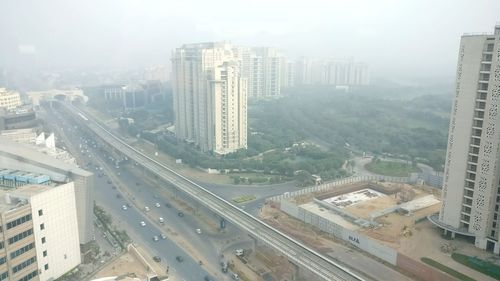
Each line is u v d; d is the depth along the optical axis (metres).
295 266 137.75
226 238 171.25
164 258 152.38
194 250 159.62
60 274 133.75
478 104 141.25
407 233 154.00
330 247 154.00
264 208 196.75
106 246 158.75
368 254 148.12
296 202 193.00
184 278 137.75
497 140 135.88
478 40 137.75
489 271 127.12
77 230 140.75
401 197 192.12
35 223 122.38
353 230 159.25
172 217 194.00
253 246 163.75
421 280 129.50
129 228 180.25
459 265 131.25
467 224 149.00
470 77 141.38
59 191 131.12
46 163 149.25
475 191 143.75
